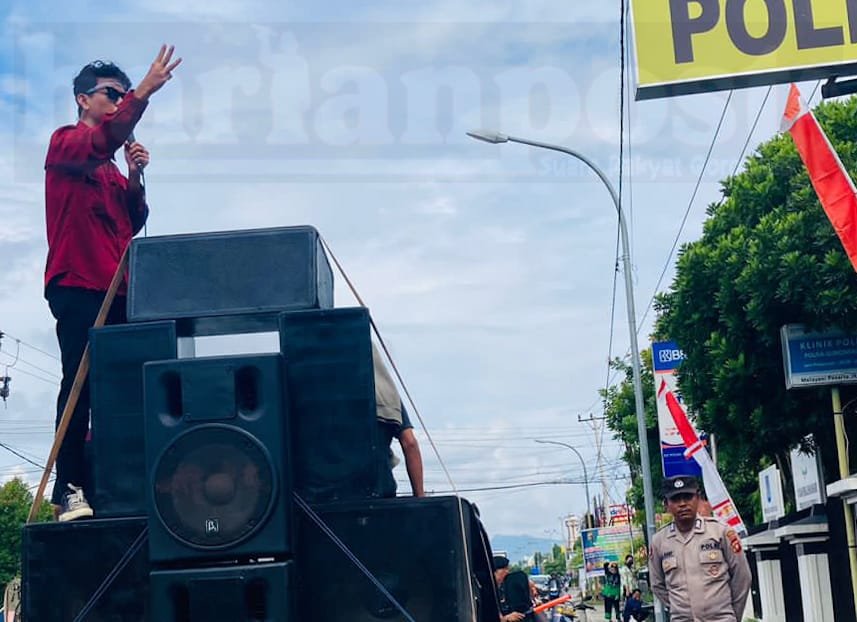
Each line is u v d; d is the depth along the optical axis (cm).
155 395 473
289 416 487
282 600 458
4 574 4809
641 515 3588
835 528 1852
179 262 537
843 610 1834
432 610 471
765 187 1714
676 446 2075
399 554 477
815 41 1195
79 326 611
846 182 1226
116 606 479
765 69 1198
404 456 556
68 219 613
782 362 1656
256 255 534
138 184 646
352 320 494
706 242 1756
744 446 1781
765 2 1201
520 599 1069
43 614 480
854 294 1492
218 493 466
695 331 1742
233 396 471
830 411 1698
